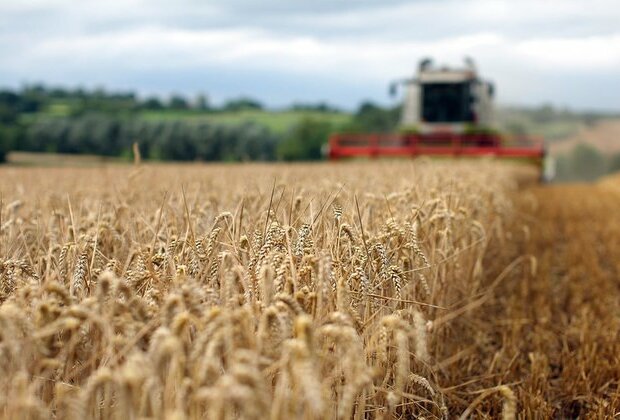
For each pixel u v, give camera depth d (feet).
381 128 275.18
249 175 38.93
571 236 46.93
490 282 28.19
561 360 21.17
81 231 16.25
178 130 213.46
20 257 15.49
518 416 16.25
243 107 373.61
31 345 9.10
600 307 26.78
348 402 8.77
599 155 377.71
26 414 8.15
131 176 20.48
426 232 17.60
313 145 208.13
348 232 12.71
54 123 235.40
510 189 46.32
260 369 9.27
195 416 8.21
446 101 87.15
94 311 9.16
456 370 18.06
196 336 10.21
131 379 7.41
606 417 16.30
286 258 11.58
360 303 12.72
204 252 12.73
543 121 463.83
